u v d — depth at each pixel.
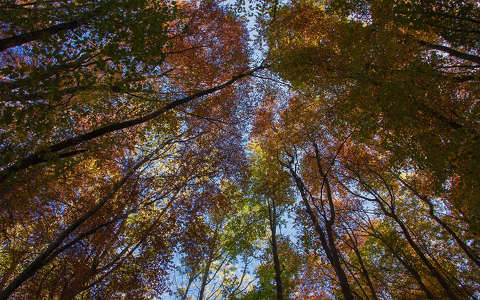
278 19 11.01
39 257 6.36
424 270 13.50
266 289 14.55
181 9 10.09
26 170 6.72
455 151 6.23
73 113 7.73
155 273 9.68
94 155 8.41
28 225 9.10
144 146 11.20
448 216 13.81
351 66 6.99
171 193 11.09
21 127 5.59
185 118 11.19
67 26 6.32
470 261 13.38
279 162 15.03
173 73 11.10
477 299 12.11
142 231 10.14
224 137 12.76
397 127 6.94
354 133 9.28
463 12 7.03
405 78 6.59
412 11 7.24
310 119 12.09
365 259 16.34
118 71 6.42
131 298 9.27
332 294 16.05
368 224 15.97
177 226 10.69
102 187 10.34
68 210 9.81
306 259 14.88
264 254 15.22
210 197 12.19
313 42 10.52
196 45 11.16
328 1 10.59
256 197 15.93
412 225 15.14
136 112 9.77
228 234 15.98
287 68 9.02
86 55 6.04
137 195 10.10
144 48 6.30
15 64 7.53
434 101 6.87
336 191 16.03
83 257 9.11
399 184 14.45
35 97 5.59
